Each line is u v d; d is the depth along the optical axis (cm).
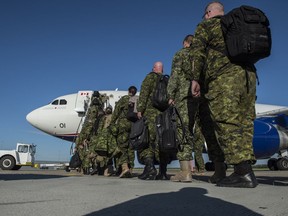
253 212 178
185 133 443
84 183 413
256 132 1166
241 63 331
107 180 497
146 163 565
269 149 1170
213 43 341
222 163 423
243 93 329
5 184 388
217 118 331
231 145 322
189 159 446
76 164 956
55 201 225
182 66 463
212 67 337
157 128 469
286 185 384
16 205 207
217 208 192
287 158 1441
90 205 205
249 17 308
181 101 451
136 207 196
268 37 312
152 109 580
